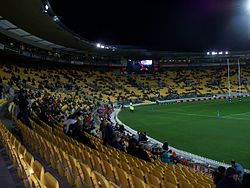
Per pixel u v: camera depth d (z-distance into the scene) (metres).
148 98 67.75
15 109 17.98
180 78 83.94
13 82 40.09
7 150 9.02
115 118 42.88
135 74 83.38
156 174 9.22
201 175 14.19
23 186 6.32
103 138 16.16
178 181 8.94
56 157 7.82
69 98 47.00
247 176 7.26
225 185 6.94
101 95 60.94
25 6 32.34
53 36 49.09
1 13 35.06
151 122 38.44
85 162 8.66
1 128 10.51
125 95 66.62
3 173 7.26
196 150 23.06
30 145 11.32
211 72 88.56
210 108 51.94
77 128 12.89
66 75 65.12
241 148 23.02
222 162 19.42
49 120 18.80
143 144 22.86
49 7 33.88
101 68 80.56
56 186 3.67
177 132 30.94
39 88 45.34
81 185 6.08
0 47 42.56
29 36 48.22
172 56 84.56
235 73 86.06
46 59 59.03
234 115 42.16
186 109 52.03
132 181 6.34
